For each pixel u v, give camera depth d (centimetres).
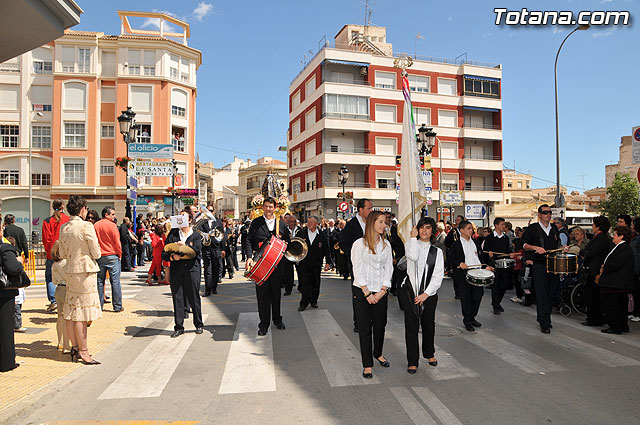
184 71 3809
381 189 3772
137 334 711
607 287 713
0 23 533
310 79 4056
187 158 3781
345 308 921
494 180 4272
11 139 3531
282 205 1316
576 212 3288
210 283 1098
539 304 718
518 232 1490
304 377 504
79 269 551
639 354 593
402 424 384
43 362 555
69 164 3525
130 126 1585
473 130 4100
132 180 1580
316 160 3847
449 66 4116
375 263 513
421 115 3997
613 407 418
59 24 554
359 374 512
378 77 3909
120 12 3738
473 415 400
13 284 515
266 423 389
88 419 402
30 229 3150
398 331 721
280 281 727
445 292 1148
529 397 442
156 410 419
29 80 3550
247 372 522
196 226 1073
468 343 648
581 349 616
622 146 5419
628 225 795
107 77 3566
